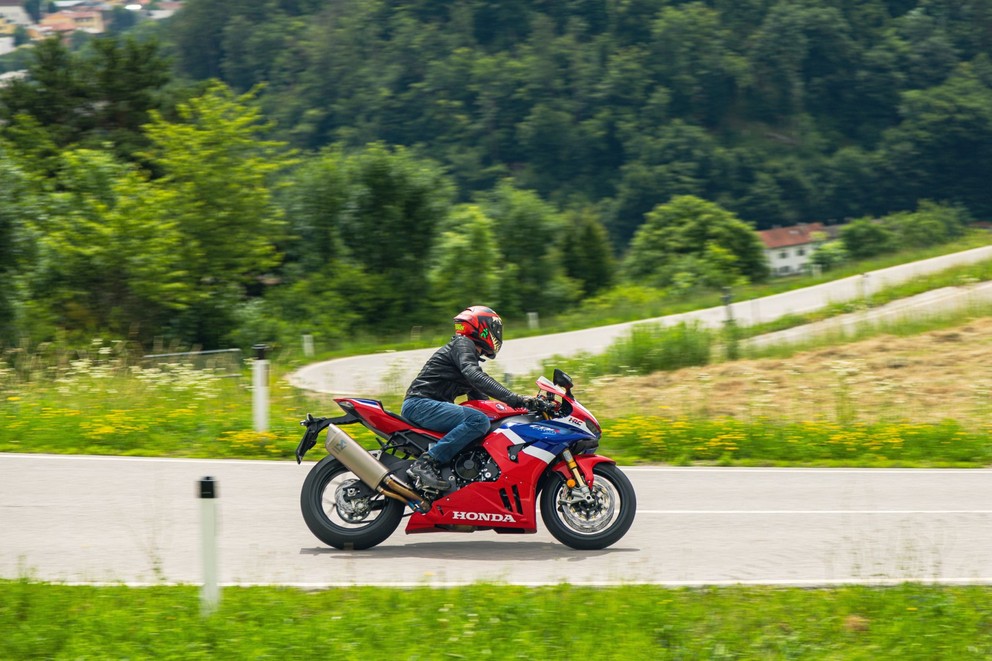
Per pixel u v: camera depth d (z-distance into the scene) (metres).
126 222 47.16
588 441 12.81
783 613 10.48
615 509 13.19
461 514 12.62
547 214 76.25
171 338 50.16
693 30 196.50
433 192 68.06
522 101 190.50
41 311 44.06
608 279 89.75
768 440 20.11
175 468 17.88
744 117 199.88
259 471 17.72
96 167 51.53
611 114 188.50
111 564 12.25
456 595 10.66
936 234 153.62
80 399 24.03
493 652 9.28
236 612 10.16
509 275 71.88
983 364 30.02
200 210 54.47
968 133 179.25
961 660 9.41
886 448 20.03
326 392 30.50
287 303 63.81
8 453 19.08
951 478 17.91
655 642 9.65
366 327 65.81
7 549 12.88
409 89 199.50
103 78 73.06
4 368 27.83
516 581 11.54
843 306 49.88
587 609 10.30
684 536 13.83
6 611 10.05
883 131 193.75
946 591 11.17
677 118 191.50
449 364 12.91
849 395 26.64
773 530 14.20
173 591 10.87
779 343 36.75
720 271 82.56
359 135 196.62
